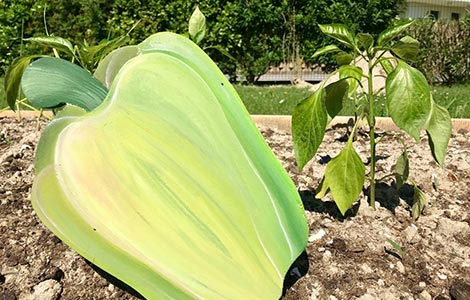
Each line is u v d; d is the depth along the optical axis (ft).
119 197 1.45
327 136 3.54
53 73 1.60
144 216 1.44
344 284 1.73
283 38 11.25
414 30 11.78
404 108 1.64
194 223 1.48
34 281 1.68
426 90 1.64
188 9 10.29
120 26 10.03
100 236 1.37
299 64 11.44
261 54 11.23
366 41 2.01
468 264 1.92
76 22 9.70
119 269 1.33
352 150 1.83
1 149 2.97
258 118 3.85
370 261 1.85
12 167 2.53
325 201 2.26
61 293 1.66
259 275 1.47
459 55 11.70
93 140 1.51
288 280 1.72
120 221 1.42
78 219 1.38
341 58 2.28
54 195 1.40
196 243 1.45
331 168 1.84
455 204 2.39
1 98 5.39
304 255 1.85
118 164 1.49
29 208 2.11
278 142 3.31
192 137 1.58
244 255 1.48
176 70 1.65
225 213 1.52
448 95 6.72
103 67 1.74
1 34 9.20
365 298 1.68
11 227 1.95
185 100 1.62
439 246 2.01
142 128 1.55
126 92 1.59
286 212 1.61
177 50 1.69
